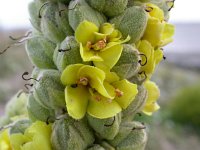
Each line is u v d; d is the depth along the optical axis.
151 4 0.06
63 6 0.06
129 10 0.06
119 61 0.06
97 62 0.06
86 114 0.06
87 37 0.06
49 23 0.06
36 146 0.06
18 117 0.08
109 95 0.06
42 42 0.06
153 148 0.31
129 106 0.06
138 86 0.06
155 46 0.06
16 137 0.06
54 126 0.06
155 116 0.34
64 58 0.06
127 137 0.06
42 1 0.06
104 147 0.06
